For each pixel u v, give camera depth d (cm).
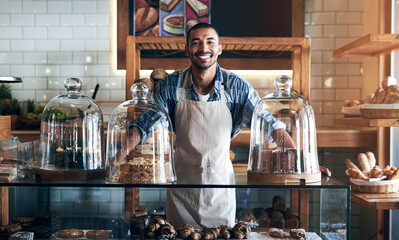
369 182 290
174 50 404
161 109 163
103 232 144
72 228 145
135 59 362
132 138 152
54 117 160
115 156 152
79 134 160
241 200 147
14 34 413
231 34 409
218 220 147
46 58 414
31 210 145
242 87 232
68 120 160
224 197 147
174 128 237
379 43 306
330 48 417
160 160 153
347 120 344
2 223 145
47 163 156
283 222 145
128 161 151
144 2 408
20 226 144
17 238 142
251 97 233
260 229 146
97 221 145
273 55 406
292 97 172
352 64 418
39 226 144
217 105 230
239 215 146
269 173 153
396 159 322
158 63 404
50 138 158
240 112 236
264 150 162
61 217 145
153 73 352
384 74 339
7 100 389
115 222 145
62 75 414
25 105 412
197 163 229
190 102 231
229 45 355
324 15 415
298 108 166
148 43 347
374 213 367
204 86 232
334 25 416
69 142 158
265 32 410
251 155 168
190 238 141
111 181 150
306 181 152
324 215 145
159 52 404
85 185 145
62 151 156
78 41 414
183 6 408
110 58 414
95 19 413
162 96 232
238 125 241
